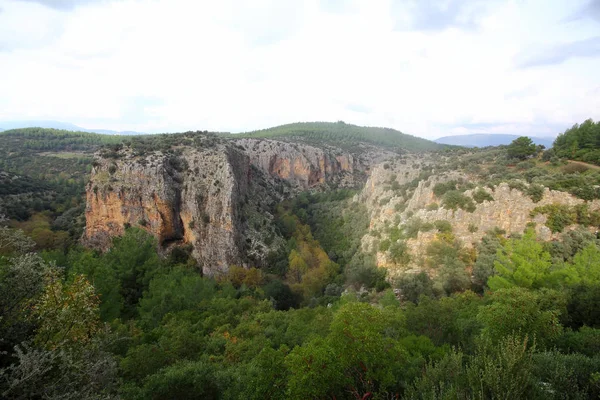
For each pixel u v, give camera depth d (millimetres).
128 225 81688
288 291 68625
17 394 10602
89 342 16625
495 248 43938
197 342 30547
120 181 82938
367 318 17984
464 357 19859
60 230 85812
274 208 116375
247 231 89875
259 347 28453
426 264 47500
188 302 48781
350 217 96562
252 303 52188
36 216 88062
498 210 46969
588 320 23938
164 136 109938
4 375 10453
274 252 86938
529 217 44656
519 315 18906
